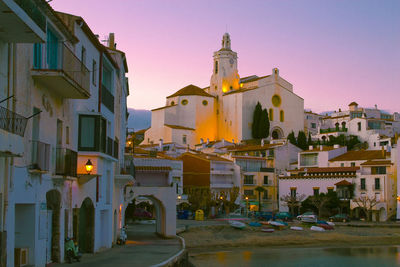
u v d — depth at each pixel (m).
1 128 14.91
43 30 17.02
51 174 21.52
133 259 27.20
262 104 148.25
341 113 176.62
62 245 23.27
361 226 76.38
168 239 45.31
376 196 86.38
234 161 106.69
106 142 28.31
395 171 86.19
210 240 59.44
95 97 29.39
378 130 144.00
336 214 88.62
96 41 28.14
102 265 23.53
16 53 17.58
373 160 93.12
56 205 22.73
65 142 23.88
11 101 17.30
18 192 18.02
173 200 47.66
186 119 149.00
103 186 31.44
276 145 114.44
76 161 23.73
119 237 39.69
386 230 72.44
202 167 101.06
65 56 22.34
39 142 19.62
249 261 47.16
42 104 20.48
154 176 57.00
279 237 63.97
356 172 90.50
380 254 53.47
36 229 19.83
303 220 78.06
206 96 150.62
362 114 157.62
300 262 47.03
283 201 99.19
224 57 156.75
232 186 104.81
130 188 46.62
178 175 93.50
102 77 32.38
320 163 105.38
